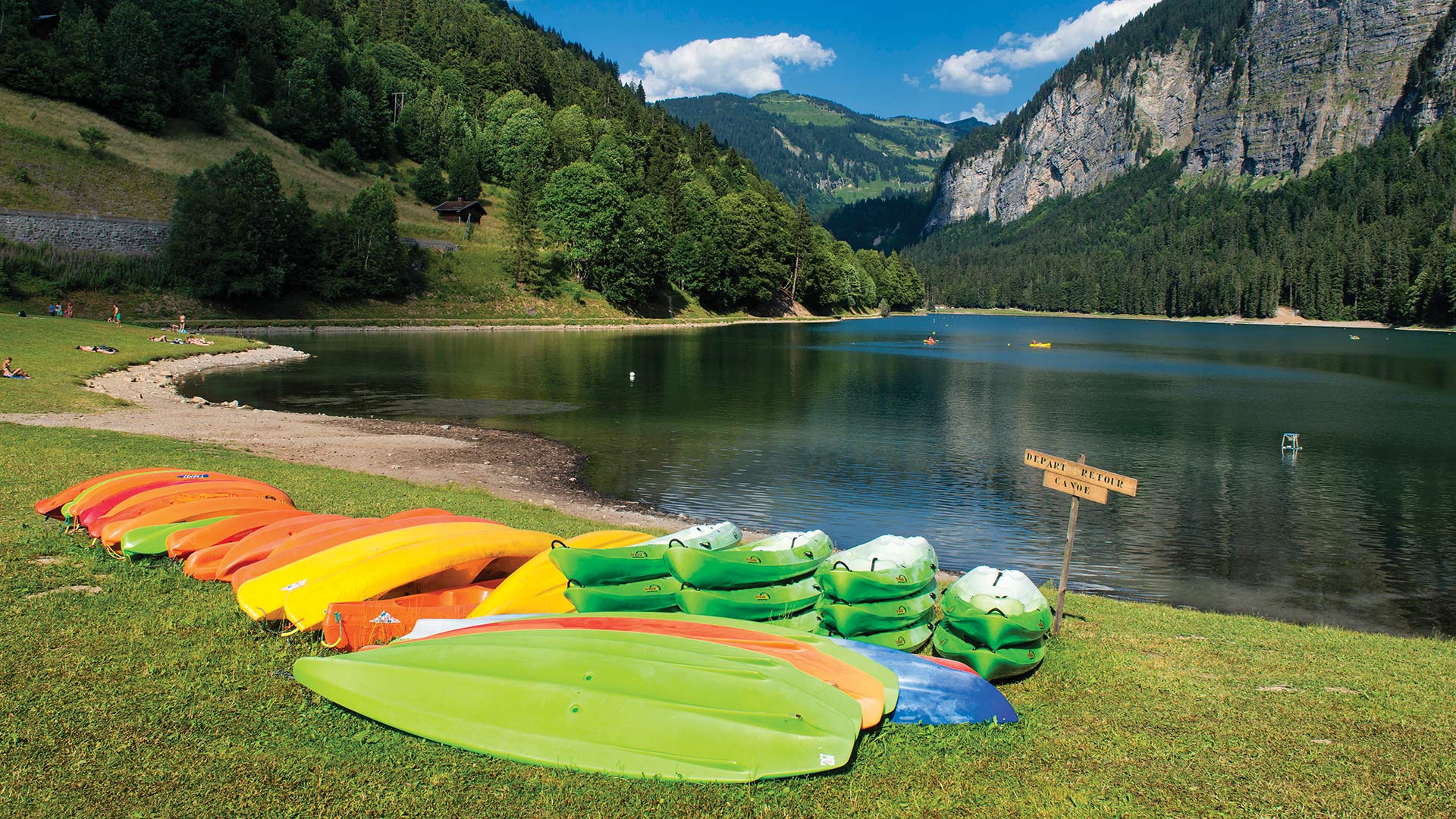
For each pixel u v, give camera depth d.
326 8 132.62
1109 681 7.91
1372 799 5.70
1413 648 10.08
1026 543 17.94
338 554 8.88
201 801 5.12
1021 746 6.33
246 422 26.05
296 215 70.56
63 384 28.44
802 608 9.16
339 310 72.81
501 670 6.41
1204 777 5.95
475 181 107.38
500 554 9.45
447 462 22.42
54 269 57.00
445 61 145.50
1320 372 57.09
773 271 113.44
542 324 82.50
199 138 84.38
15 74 72.31
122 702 6.26
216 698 6.43
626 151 128.38
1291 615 14.00
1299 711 7.26
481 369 46.75
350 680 6.37
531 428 29.59
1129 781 5.85
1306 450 28.80
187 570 9.34
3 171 63.06
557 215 93.50
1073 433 31.58
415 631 7.71
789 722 5.91
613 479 22.45
